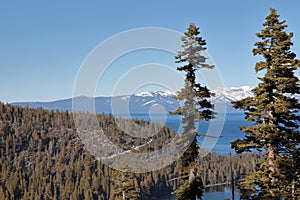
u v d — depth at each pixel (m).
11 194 113.44
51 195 112.75
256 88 17.72
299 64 16.92
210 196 86.94
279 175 17.03
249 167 76.25
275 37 17.47
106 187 100.31
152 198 83.69
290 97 17.52
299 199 17.02
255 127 17.44
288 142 17.42
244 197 17.72
